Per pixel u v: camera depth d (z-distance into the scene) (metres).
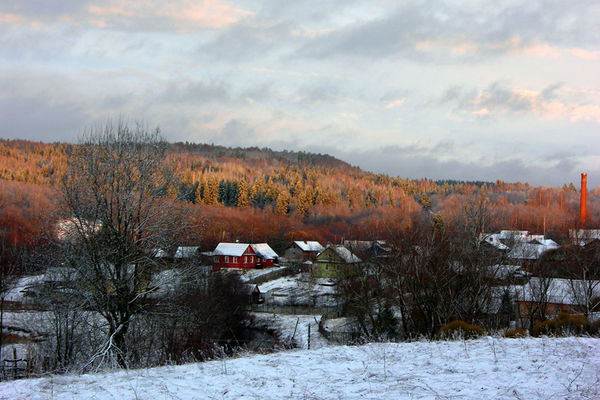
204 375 10.69
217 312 34.75
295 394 8.73
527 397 7.51
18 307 37.78
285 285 62.56
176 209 21.70
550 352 10.56
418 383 8.83
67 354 23.31
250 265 74.69
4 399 9.39
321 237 93.62
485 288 27.11
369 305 31.86
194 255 27.09
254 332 39.97
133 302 20.52
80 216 19.72
